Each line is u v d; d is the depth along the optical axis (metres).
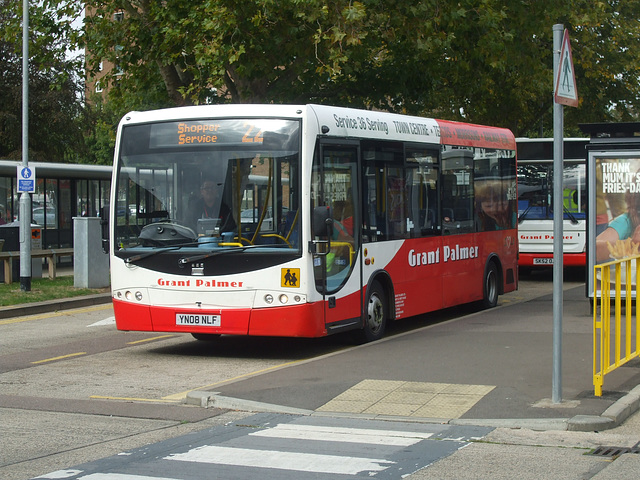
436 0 22.39
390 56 25.59
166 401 8.94
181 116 11.60
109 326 15.16
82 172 27.02
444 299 14.62
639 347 9.95
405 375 9.62
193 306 11.28
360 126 12.29
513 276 17.69
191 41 20.97
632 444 7.03
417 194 13.81
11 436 7.53
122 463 6.56
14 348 12.70
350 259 11.88
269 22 20.56
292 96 23.73
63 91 39.31
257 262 11.03
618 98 35.19
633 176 14.43
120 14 25.30
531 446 7.00
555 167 8.05
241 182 11.23
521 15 25.19
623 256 14.55
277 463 6.51
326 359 10.68
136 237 11.65
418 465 6.43
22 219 19.34
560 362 8.20
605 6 30.48
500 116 34.03
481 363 10.23
